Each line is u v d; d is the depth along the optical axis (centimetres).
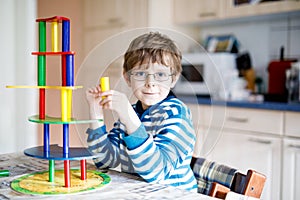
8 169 110
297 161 229
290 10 258
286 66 283
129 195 85
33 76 364
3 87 350
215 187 95
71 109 88
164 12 332
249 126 255
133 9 328
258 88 312
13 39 354
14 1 354
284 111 236
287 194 235
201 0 316
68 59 87
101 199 82
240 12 291
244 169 258
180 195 86
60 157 87
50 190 87
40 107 93
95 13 363
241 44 328
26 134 363
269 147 244
